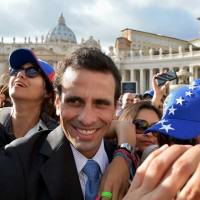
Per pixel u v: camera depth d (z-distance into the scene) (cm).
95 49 62
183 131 74
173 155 30
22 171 59
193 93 78
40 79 127
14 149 62
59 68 63
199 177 28
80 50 61
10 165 59
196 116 75
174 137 74
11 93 127
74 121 58
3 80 190
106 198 56
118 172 62
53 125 137
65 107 59
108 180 60
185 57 2028
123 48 2330
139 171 32
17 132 132
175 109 77
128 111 125
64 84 59
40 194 58
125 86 615
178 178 28
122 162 65
